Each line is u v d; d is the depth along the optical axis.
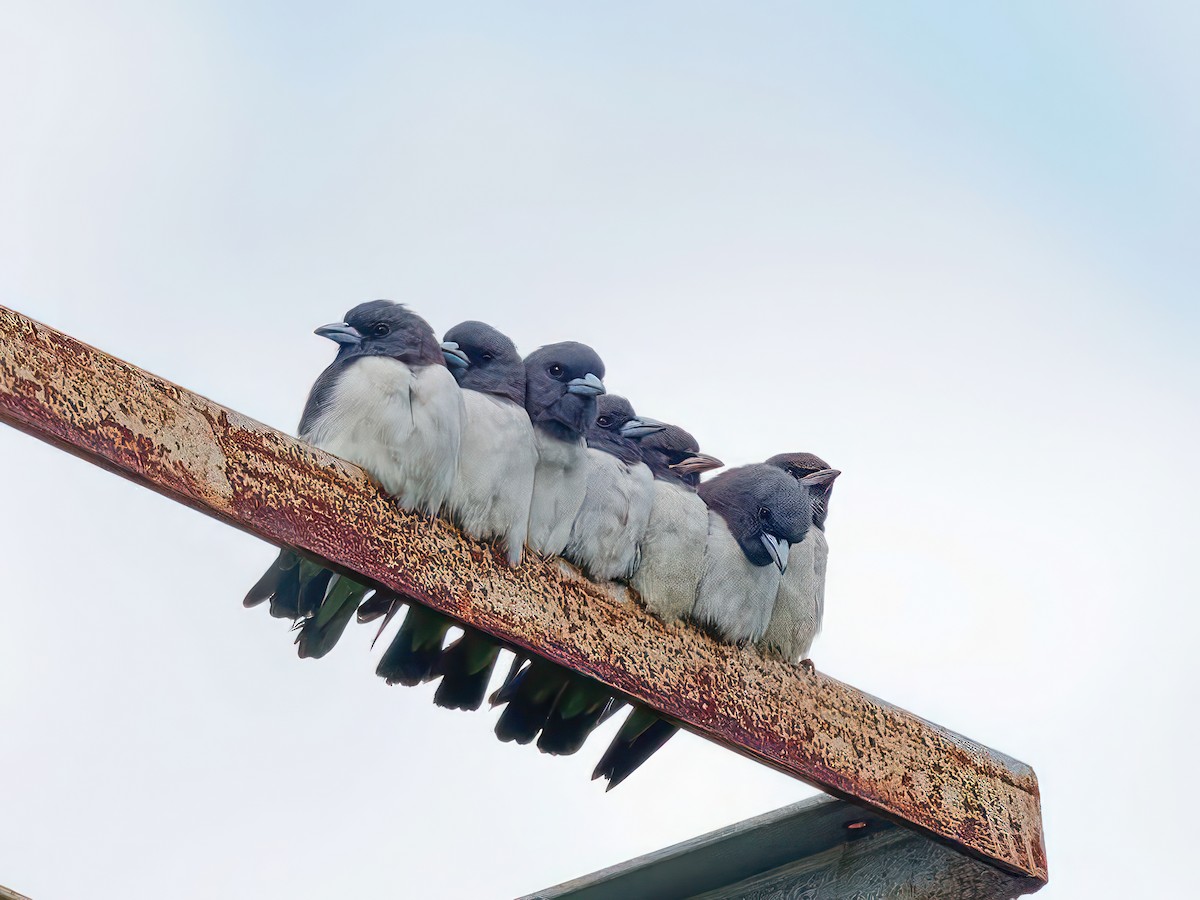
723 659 10.80
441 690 11.43
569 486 12.28
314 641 11.12
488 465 11.35
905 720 11.39
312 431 11.36
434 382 11.19
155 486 8.42
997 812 11.43
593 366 12.54
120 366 8.37
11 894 9.13
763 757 10.67
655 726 11.93
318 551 9.09
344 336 11.80
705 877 12.12
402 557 9.59
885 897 11.70
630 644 10.47
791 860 12.08
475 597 9.88
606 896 12.27
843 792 10.88
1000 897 11.57
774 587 13.02
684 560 12.59
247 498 8.81
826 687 11.16
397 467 10.87
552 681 11.52
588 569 12.05
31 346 8.02
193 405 8.66
